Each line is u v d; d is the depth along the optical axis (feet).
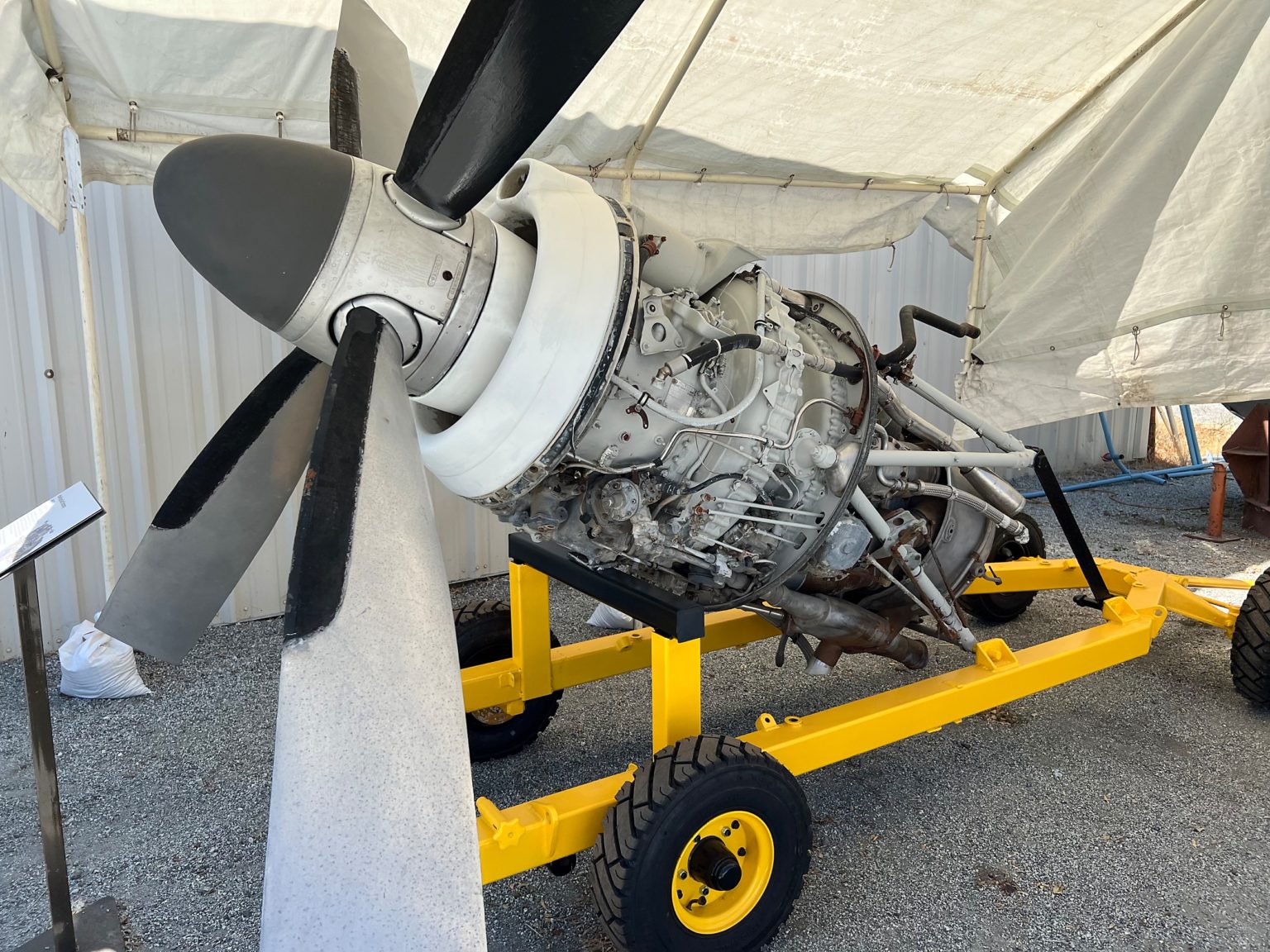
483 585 14.98
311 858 3.16
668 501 6.16
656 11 8.96
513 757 9.00
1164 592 10.27
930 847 7.41
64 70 8.61
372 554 3.71
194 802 8.36
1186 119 10.65
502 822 5.55
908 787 8.40
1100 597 9.59
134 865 7.37
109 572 10.87
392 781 3.35
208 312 12.55
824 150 11.98
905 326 7.65
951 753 9.05
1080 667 8.47
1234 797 8.11
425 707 3.52
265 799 8.40
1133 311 12.25
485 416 5.23
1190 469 23.15
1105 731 9.47
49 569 12.09
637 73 9.83
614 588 6.88
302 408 6.15
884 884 6.91
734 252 6.30
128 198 11.81
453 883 3.32
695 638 6.26
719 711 10.06
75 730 9.88
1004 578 11.14
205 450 6.08
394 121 6.03
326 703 3.35
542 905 6.77
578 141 10.80
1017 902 6.66
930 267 20.18
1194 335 11.84
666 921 5.63
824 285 18.63
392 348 4.70
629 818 5.59
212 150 4.71
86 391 11.98
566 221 5.34
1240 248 11.02
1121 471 23.04
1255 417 17.01
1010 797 8.17
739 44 9.58
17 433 11.58
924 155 12.64
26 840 7.78
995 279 14.55
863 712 7.00
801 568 6.95
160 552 6.10
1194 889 6.77
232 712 10.34
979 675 7.79
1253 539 16.94
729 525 6.36
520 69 4.06
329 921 3.13
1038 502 20.44
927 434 8.05
